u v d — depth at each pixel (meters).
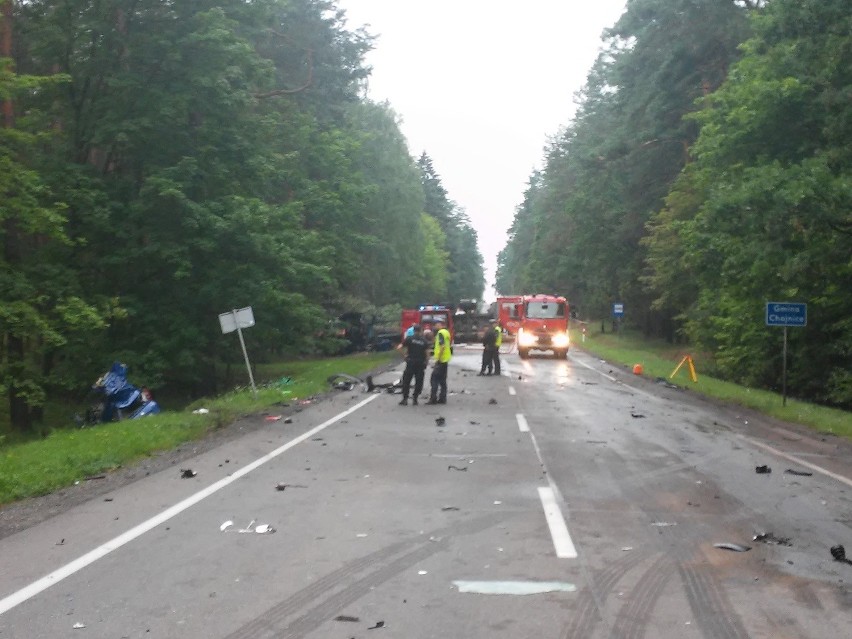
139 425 16.22
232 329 22.97
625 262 61.06
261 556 7.54
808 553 7.79
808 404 24.92
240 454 13.70
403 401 22.06
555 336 45.44
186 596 6.43
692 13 40.50
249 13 30.77
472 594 6.47
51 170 26.75
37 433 25.83
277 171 31.88
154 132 27.69
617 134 51.78
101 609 6.14
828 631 5.71
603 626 5.78
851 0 22.39
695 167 39.41
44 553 7.68
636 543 8.06
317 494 10.38
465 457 13.39
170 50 27.38
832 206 21.16
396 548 7.82
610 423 18.31
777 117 24.97
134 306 28.12
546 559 7.46
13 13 27.52
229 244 29.28
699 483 11.38
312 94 45.59
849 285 26.58
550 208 87.88
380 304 71.38
